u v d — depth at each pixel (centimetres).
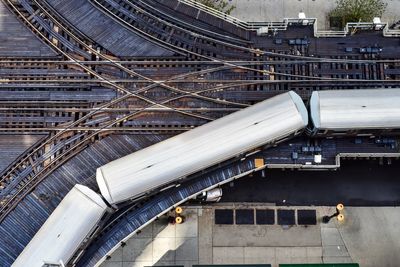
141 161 2634
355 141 2873
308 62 2916
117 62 2916
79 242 2595
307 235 3172
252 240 3167
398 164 3222
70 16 2973
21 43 2942
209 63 2914
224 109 2875
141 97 2894
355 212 3192
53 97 2894
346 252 3152
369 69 2917
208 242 3166
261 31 2905
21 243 2795
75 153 2861
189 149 2642
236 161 2839
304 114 2681
